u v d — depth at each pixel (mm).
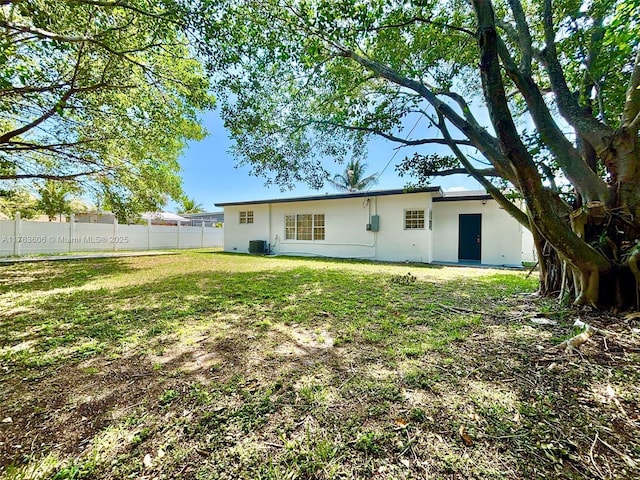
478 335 2871
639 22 2742
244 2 3898
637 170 3430
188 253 13383
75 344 2740
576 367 2135
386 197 10781
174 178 11117
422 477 1215
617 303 3338
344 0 3572
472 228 11133
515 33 4441
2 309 3938
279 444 1427
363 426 1545
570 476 1201
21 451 1394
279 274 7082
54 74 5500
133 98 6742
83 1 3504
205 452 1384
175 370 2221
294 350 2578
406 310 3814
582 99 4398
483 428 1506
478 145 4430
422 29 4918
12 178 7594
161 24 4098
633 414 1591
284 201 12547
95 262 9562
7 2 3393
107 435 1507
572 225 3785
